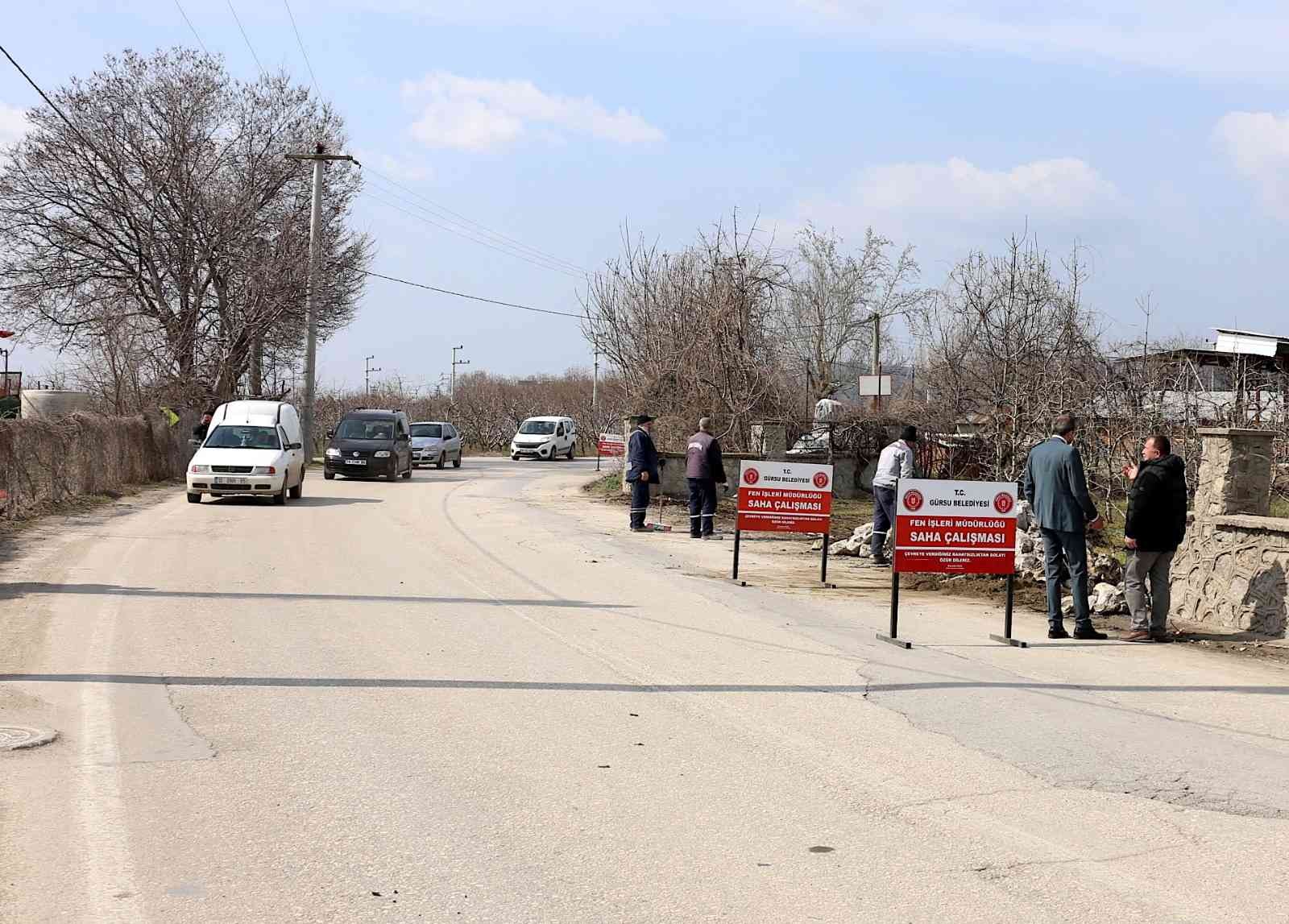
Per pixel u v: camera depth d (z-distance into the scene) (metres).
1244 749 7.25
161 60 44.25
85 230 44.03
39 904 4.60
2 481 19.52
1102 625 12.06
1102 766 6.80
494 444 71.00
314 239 40.34
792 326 49.34
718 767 6.62
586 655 9.75
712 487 19.89
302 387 46.38
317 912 4.55
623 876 4.97
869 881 4.95
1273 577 11.40
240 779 6.23
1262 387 26.30
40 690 8.08
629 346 30.42
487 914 4.56
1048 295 27.92
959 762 6.83
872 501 27.97
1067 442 11.27
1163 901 4.80
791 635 10.98
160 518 21.23
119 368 38.16
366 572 14.48
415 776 6.34
